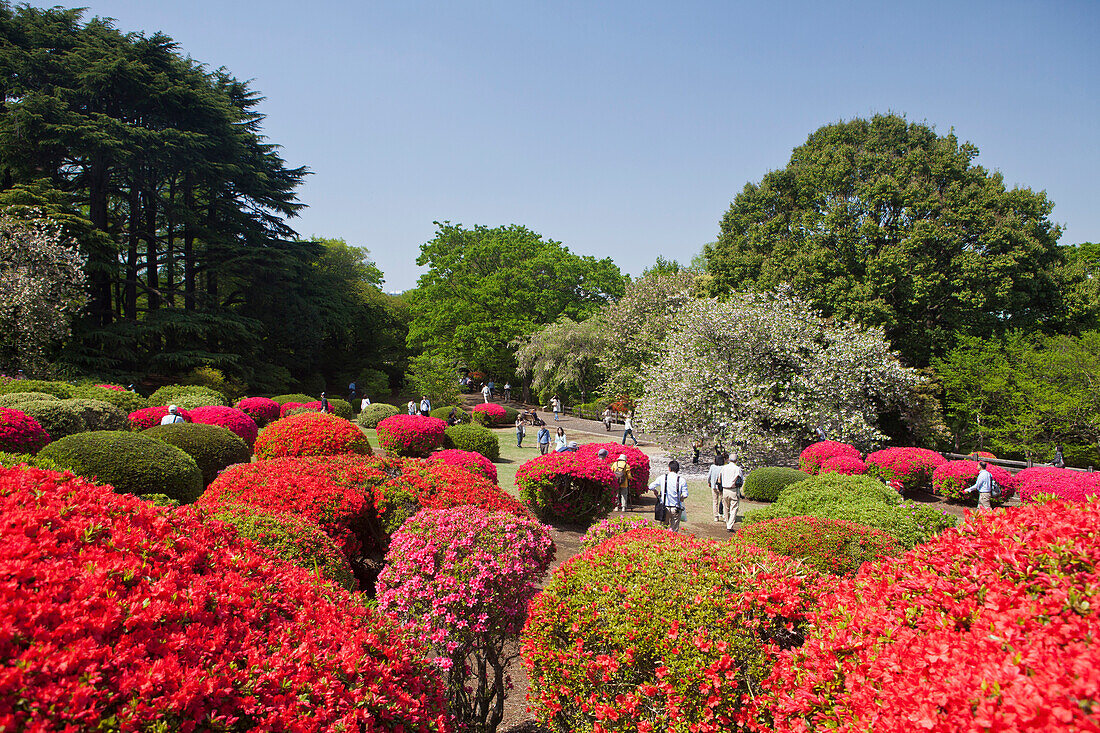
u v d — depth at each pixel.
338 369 44.66
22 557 2.14
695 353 20.25
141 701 1.85
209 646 2.21
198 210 33.44
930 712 1.79
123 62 26.58
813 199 26.44
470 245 44.78
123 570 2.32
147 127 29.06
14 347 23.53
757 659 3.39
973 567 2.41
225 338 33.03
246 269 33.53
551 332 34.69
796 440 19.52
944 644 2.03
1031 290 23.86
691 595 3.73
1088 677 1.55
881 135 26.38
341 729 2.19
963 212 23.44
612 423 31.42
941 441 24.75
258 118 36.81
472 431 19.44
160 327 28.61
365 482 6.83
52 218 24.31
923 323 25.27
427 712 2.73
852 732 2.04
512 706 5.16
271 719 2.07
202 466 10.68
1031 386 20.02
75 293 25.00
